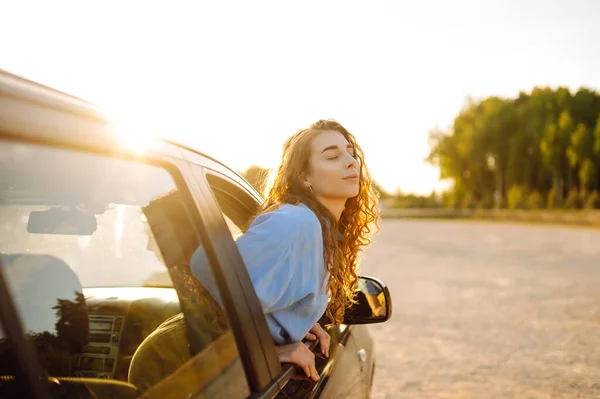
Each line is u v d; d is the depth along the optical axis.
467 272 13.23
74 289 1.16
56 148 0.96
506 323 7.59
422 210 91.00
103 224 1.25
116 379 1.34
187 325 1.40
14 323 0.85
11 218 0.96
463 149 85.88
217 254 1.43
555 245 21.28
